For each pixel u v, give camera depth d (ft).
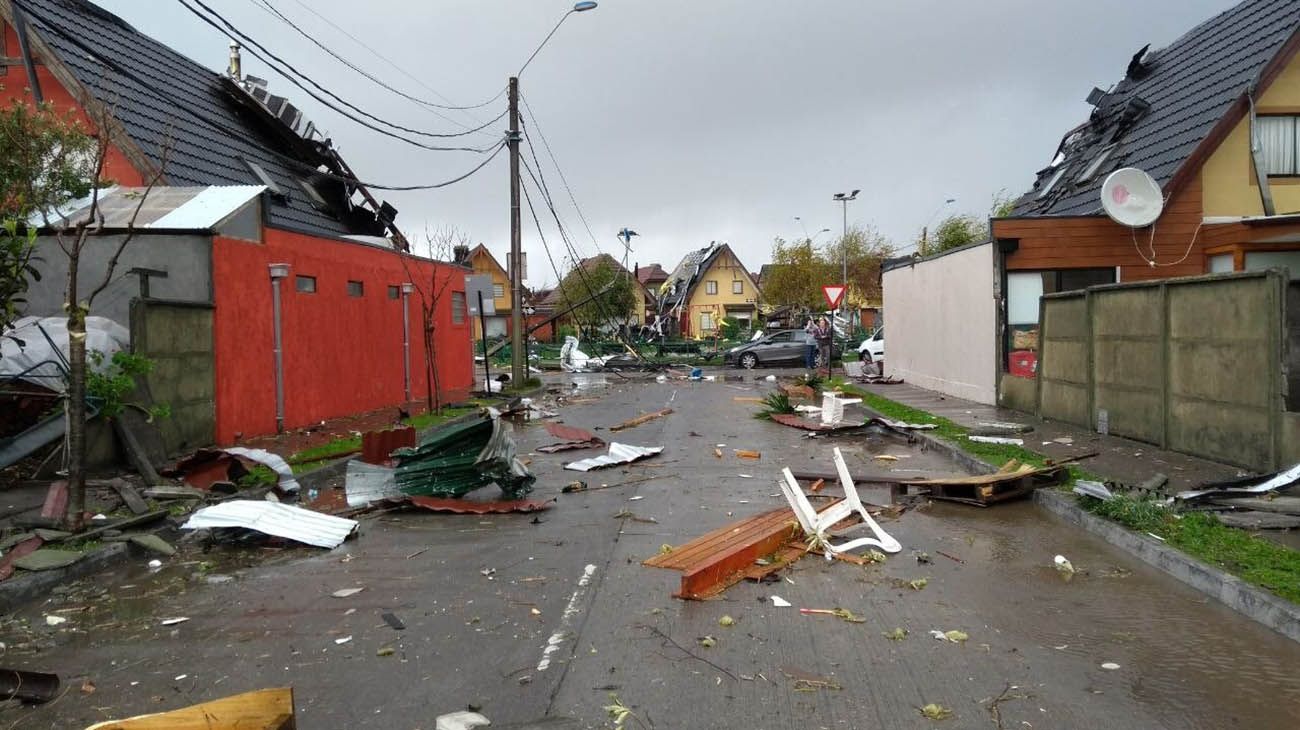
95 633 19.43
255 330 48.06
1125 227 58.54
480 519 31.01
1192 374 36.19
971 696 15.20
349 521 28.91
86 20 62.85
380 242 75.41
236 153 65.46
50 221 43.96
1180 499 27.63
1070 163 78.89
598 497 34.53
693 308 255.70
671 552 24.88
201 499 31.89
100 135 35.17
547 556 25.45
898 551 25.09
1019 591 21.31
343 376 60.23
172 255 43.39
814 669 16.48
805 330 133.18
